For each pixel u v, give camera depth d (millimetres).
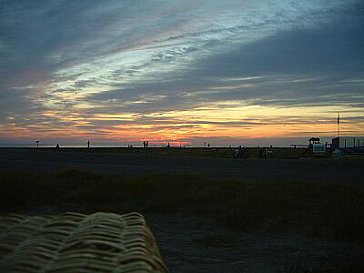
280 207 12812
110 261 1289
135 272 1218
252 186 16812
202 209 12867
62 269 1223
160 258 1477
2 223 1648
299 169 29406
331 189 16594
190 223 11328
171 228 10805
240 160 39125
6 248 1390
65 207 13305
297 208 12859
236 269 7398
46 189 15648
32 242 1433
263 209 12578
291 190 15930
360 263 7551
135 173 24922
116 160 38781
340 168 30594
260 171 27359
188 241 9500
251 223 10922
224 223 11125
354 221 10156
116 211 12695
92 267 1235
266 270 7289
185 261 7879
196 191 15188
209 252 8578
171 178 18891
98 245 1415
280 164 34469
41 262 1273
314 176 24297
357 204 12367
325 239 9570
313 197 14719
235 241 9469
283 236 9875
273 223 10852
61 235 1511
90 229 1573
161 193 15148
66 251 1363
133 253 1348
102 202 14172
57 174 20750
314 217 11586
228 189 16156
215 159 41125
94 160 38844
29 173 19625
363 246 9047
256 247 8938
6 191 13398
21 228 1582
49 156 44219
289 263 7703
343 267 7250
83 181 18422
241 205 12617
